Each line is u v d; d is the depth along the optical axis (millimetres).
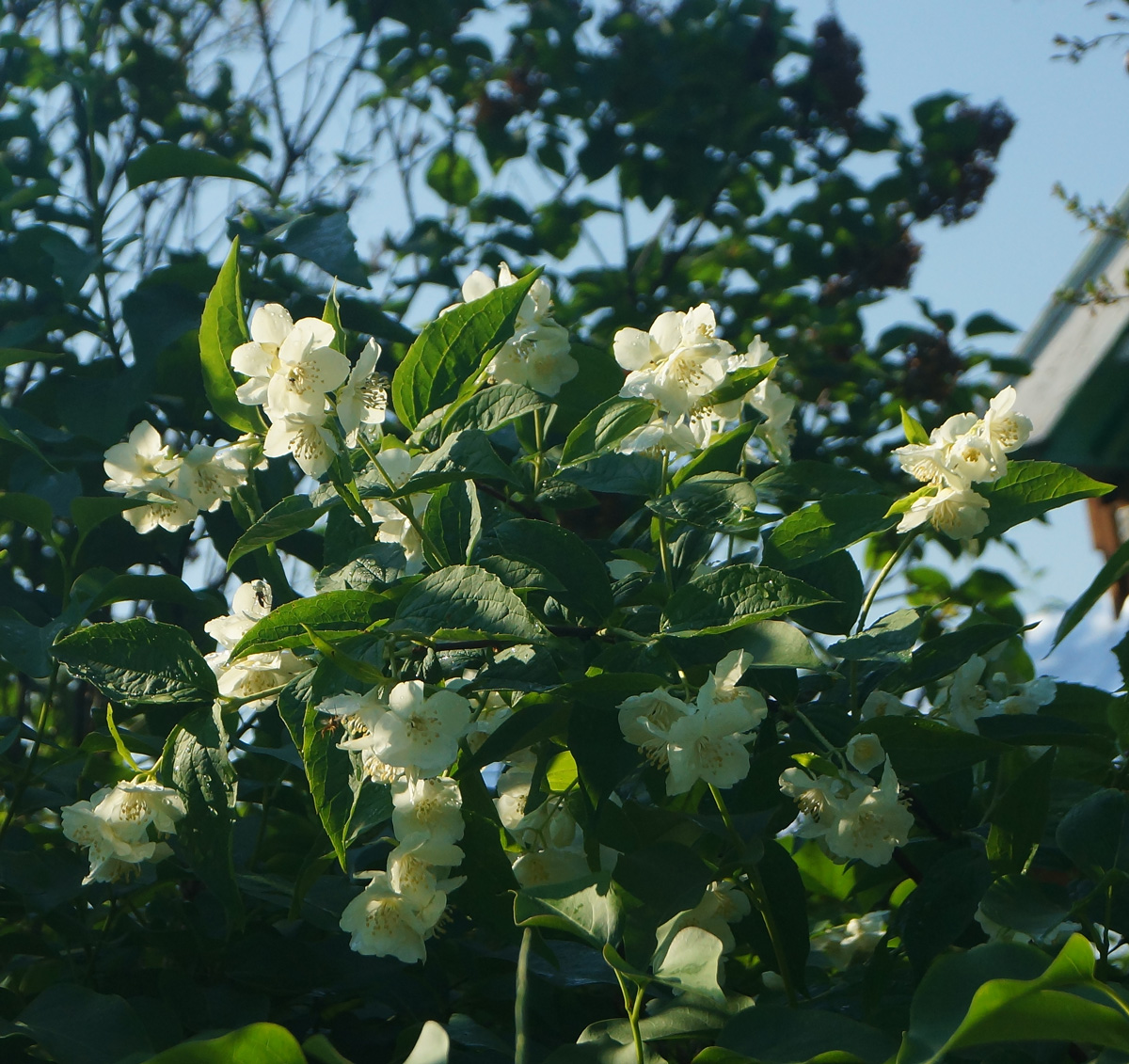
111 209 2938
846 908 2635
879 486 1795
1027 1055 1297
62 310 2975
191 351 2580
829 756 1594
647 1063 1299
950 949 1559
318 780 1430
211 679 1593
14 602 2414
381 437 1788
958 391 4672
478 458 1533
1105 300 4094
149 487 1836
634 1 5125
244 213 2762
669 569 1839
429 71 4844
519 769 1731
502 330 1588
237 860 1927
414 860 1463
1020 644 2682
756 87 4871
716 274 5219
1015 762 1935
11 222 2898
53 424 2662
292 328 1526
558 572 1619
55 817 2947
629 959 1339
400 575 1654
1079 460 5270
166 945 1870
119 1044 1406
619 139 4875
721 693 1497
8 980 1953
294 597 1992
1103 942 1448
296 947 1796
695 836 1595
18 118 3471
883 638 1593
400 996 1759
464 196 4812
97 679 1559
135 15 4305
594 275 4922
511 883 1546
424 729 1354
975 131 5055
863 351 4773
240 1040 1065
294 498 1625
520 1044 1249
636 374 1752
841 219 5141
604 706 1461
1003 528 1722
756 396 2086
